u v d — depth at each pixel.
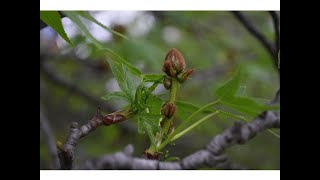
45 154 0.59
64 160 0.33
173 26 0.97
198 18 0.99
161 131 0.37
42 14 0.34
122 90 0.37
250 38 0.98
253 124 0.33
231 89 0.34
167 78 0.38
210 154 0.33
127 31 0.82
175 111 0.37
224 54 0.99
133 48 0.77
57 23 0.34
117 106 0.78
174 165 0.32
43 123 0.34
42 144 0.59
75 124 0.35
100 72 0.91
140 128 0.36
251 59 0.97
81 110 0.95
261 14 0.95
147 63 0.78
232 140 0.33
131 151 0.30
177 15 0.94
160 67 0.78
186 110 0.40
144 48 0.77
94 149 0.83
